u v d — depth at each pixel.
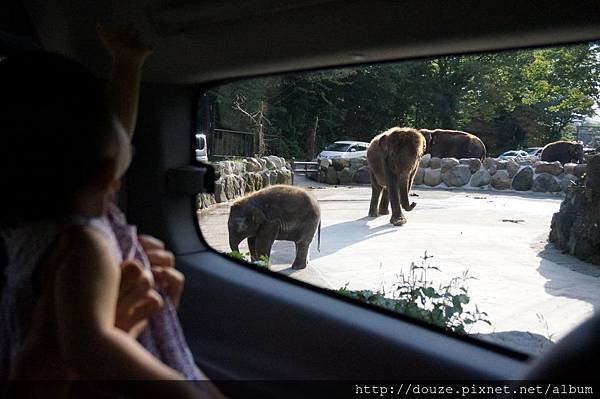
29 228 0.78
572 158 16.02
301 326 1.80
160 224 2.34
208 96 2.53
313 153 18.67
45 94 0.78
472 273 5.71
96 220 0.78
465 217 11.14
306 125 18.08
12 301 0.79
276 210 5.88
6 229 0.83
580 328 0.68
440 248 7.48
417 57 1.65
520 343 2.76
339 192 15.69
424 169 18.08
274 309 1.91
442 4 1.31
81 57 2.04
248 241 6.10
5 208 0.79
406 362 1.57
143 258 0.88
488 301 4.27
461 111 9.19
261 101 14.04
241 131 13.19
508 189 16.78
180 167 2.37
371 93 13.75
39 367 0.76
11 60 0.83
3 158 0.78
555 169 15.84
